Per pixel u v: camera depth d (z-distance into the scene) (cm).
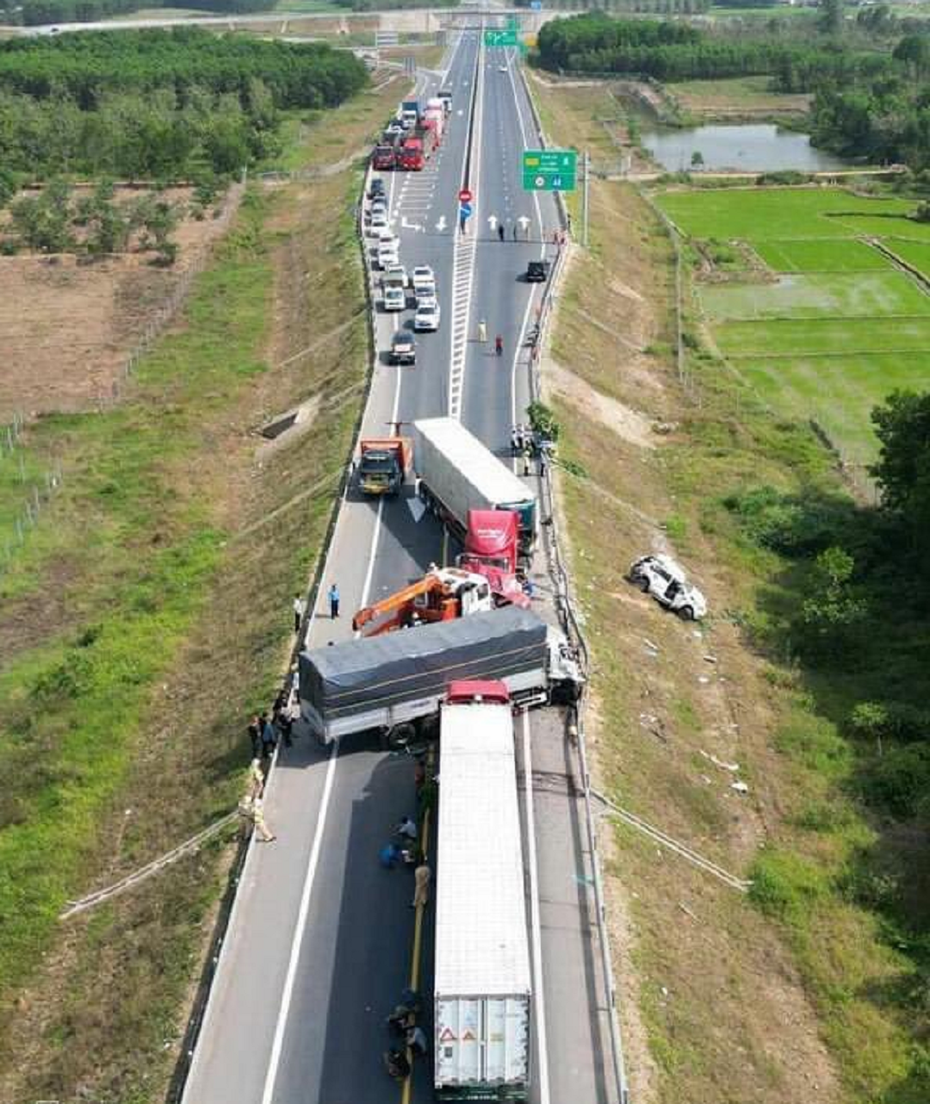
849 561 6981
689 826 5238
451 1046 3616
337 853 4747
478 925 3772
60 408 10094
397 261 12275
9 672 6725
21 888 5106
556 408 9000
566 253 12719
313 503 7769
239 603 7019
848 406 10350
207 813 5128
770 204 17350
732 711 6191
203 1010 4006
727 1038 4181
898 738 5994
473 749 4478
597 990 4128
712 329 12212
